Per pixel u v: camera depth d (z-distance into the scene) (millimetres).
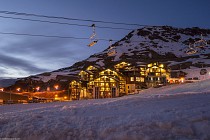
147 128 7961
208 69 96000
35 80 106750
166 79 76625
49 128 8359
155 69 77438
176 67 116812
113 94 70625
